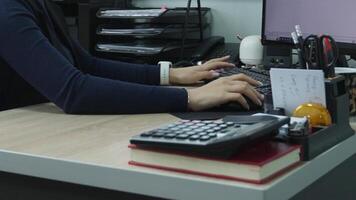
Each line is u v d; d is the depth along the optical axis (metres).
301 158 0.84
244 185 0.72
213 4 2.18
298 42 1.15
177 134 0.80
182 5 2.23
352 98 1.14
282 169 0.78
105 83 1.20
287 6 1.62
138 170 0.79
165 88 1.22
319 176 0.88
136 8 2.09
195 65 1.73
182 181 0.75
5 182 0.95
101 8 2.05
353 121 1.11
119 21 2.00
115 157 0.86
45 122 1.13
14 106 1.40
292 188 0.79
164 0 2.27
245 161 0.73
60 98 1.20
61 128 1.07
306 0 1.55
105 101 1.18
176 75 1.57
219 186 0.73
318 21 1.52
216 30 2.18
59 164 0.86
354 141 1.01
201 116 1.15
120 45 1.97
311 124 0.94
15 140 0.98
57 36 1.50
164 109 1.19
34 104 1.35
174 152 0.78
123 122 1.11
